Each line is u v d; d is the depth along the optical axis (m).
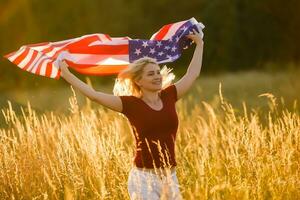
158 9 67.81
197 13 67.19
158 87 10.33
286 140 12.49
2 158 12.85
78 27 63.59
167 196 9.83
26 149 12.85
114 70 11.83
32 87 55.91
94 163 12.17
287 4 55.41
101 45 11.54
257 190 11.27
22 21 61.81
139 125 10.16
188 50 60.75
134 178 10.14
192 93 34.38
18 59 11.44
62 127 13.61
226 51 56.16
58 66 10.32
